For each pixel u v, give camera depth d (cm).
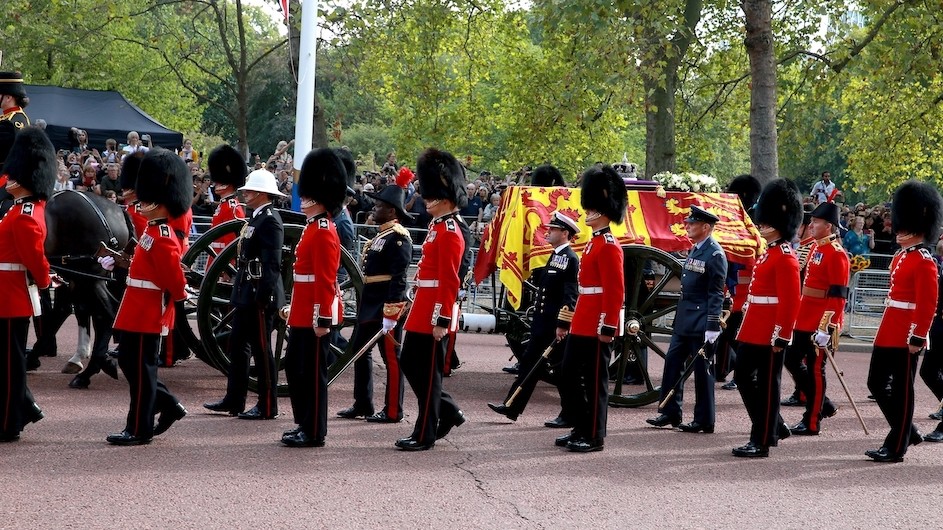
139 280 728
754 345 784
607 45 1875
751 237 1010
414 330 747
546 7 1947
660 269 1088
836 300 891
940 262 1442
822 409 938
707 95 2612
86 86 3541
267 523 561
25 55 3284
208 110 4862
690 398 1047
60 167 1494
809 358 895
